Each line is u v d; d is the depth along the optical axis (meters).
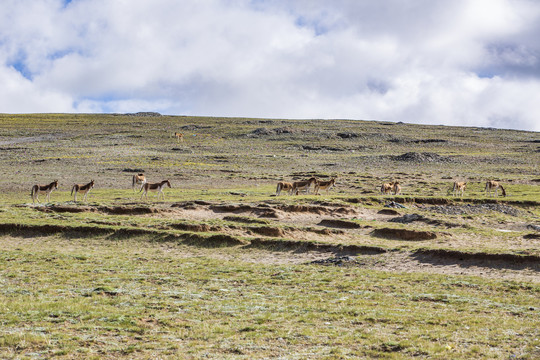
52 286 23.44
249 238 39.28
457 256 32.31
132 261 32.53
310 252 36.53
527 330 17.27
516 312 20.33
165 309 19.50
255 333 16.19
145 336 15.55
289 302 21.64
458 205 61.03
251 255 36.25
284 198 61.03
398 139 172.75
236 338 15.62
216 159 124.69
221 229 42.16
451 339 15.90
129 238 39.88
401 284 26.23
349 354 14.27
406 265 31.97
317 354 14.05
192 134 181.62
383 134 182.75
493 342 15.51
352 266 31.98
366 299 22.67
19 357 12.89
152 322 17.39
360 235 43.34
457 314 19.81
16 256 32.12
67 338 14.73
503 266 30.25
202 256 35.62
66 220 44.00
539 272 28.69
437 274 28.94
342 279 27.45
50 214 47.00
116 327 16.28
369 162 124.44
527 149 152.88
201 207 53.59
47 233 40.66
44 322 16.55
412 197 63.53
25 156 122.06
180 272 28.92
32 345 13.96
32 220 42.97
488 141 175.38
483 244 39.00
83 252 35.38
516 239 40.59
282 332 16.45
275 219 49.88
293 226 43.69
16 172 95.69
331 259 33.44
